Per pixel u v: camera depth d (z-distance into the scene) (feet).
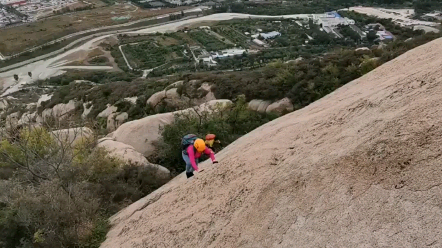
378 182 14.62
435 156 13.65
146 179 42.88
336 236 14.44
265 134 28.35
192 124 54.24
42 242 28.35
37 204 31.19
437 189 12.93
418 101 16.71
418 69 24.12
